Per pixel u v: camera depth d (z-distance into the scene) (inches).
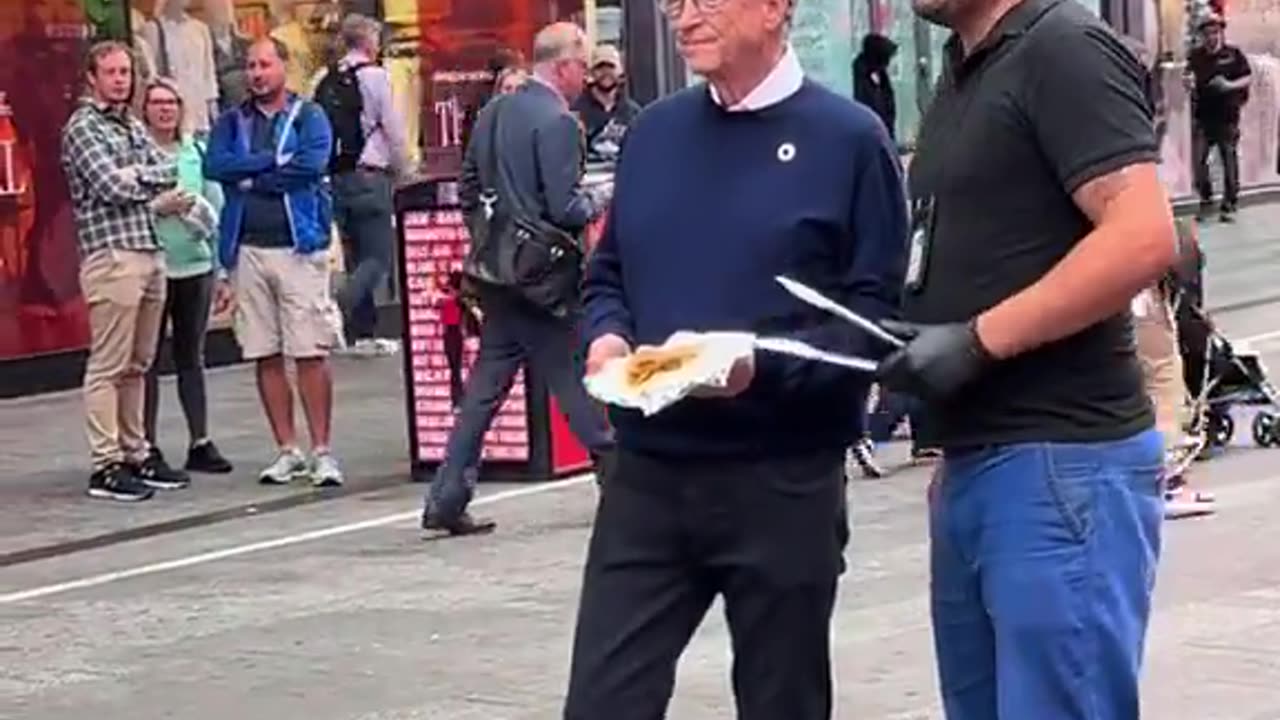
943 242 148.1
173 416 524.1
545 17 680.4
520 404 419.8
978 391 146.7
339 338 502.9
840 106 161.8
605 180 425.1
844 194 159.8
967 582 151.6
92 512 410.0
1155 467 148.9
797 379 157.8
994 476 146.9
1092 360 145.5
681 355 150.3
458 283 398.6
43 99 572.7
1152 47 906.1
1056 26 142.7
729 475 160.2
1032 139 143.4
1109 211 139.8
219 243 430.6
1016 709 146.9
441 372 426.6
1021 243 144.6
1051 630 145.5
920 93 784.9
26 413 542.3
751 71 160.6
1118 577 146.3
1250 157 1021.8
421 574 343.0
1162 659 272.8
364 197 602.2
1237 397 420.8
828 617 164.2
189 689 279.7
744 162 161.2
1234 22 1002.1
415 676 280.5
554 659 286.2
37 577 356.2
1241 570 319.9
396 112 608.1
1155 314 356.2
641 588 162.7
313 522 393.1
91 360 422.6
